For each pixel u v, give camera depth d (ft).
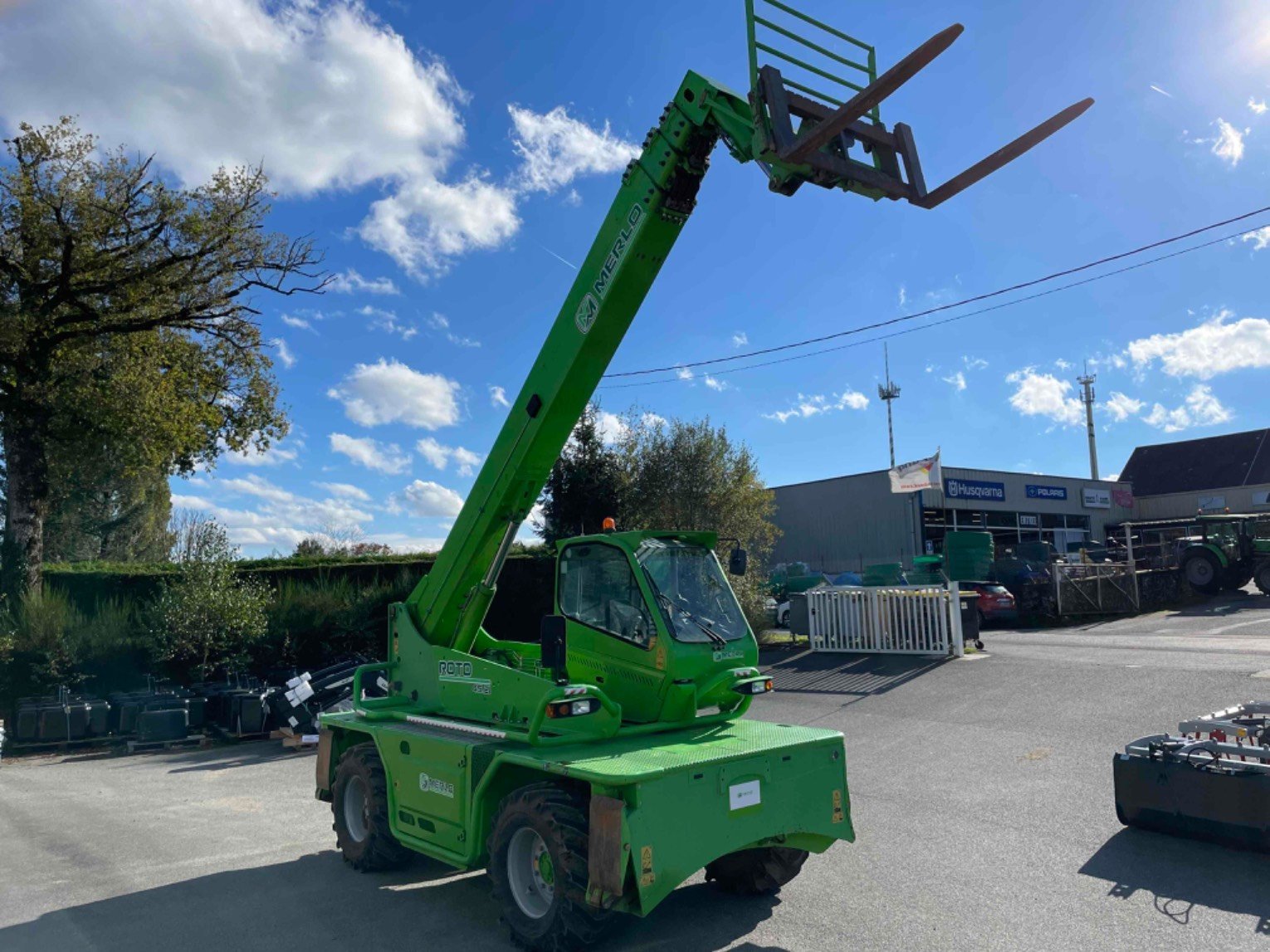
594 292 20.42
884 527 124.06
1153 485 181.68
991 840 23.04
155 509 145.89
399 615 24.88
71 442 71.61
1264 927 17.15
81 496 130.52
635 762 16.44
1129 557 87.66
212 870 23.34
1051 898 19.02
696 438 79.51
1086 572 90.22
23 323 60.39
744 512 79.56
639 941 17.26
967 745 33.19
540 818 16.61
